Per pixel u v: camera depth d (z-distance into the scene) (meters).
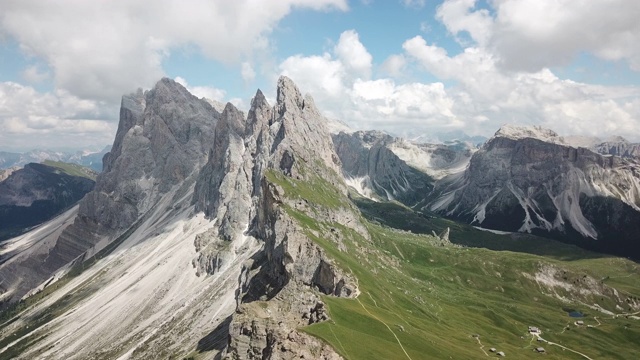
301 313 164.88
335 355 131.88
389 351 143.88
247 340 143.88
